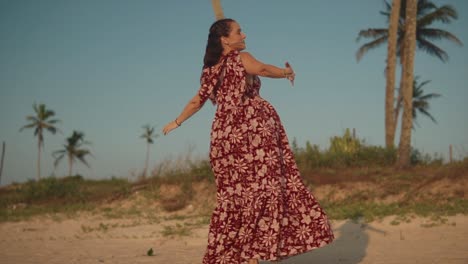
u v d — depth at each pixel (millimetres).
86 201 15070
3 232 9625
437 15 28875
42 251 6449
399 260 4645
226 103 3635
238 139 3594
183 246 6680
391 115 21562
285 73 3559
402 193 10930
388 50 21609
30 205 15547
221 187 3648
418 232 6844
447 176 11078
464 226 7082
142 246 6820
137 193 14188
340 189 11844
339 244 6125
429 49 29703
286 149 3754
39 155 57812
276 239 3504
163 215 12375
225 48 3693
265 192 3549
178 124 3732
